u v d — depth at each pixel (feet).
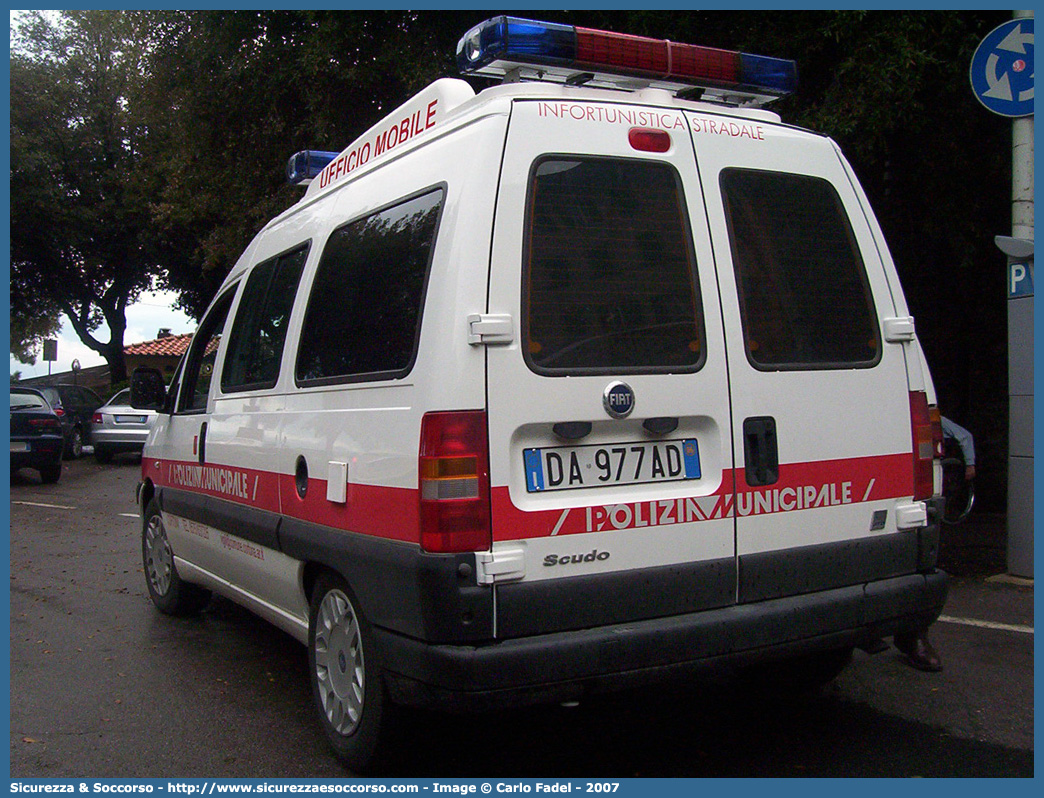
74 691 15.01
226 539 15.44
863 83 21.22
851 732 12.73
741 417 10.72
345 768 11.80
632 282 10.37
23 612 20.27
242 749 12.56
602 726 13.10
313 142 34.37
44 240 85.87
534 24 10.39
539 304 9.84
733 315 10.87
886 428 11.82
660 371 10.28
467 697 9.17
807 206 11.82
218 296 17.39
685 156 10.99
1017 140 20.97
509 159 9.96
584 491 9.86
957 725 12.89
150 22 40.65
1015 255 20.49
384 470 10.25
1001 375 29.63
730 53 11.51
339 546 11.03
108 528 32.27
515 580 9.46
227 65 35.55
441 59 28.02
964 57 23.18
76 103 85.30
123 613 20.12
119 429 56.70
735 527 10.60
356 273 11.83
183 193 48.34
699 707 13.82
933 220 26.45
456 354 9.49
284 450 12.94
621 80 11.30
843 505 11.37
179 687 15.15
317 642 12.19
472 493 9.34
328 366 12.09
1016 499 20.89
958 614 18.25
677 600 10.21
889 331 12.04
